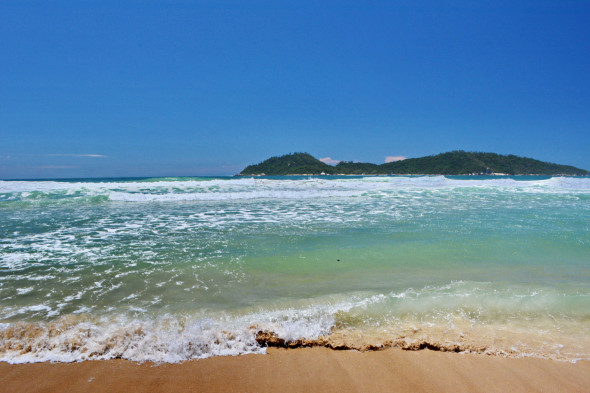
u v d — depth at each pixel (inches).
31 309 153.3
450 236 307.9
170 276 200.2
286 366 115.5
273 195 656.4
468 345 127.7
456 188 812.6
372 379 108.7
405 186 900.6
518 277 202.8
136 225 367.6
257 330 132.7
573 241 288.7
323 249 263.9
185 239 299.4
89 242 287.7
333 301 163.8
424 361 118.6
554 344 129.8
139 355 119.6
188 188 831.7
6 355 117.6
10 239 298.7
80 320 139.1
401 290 179.0
